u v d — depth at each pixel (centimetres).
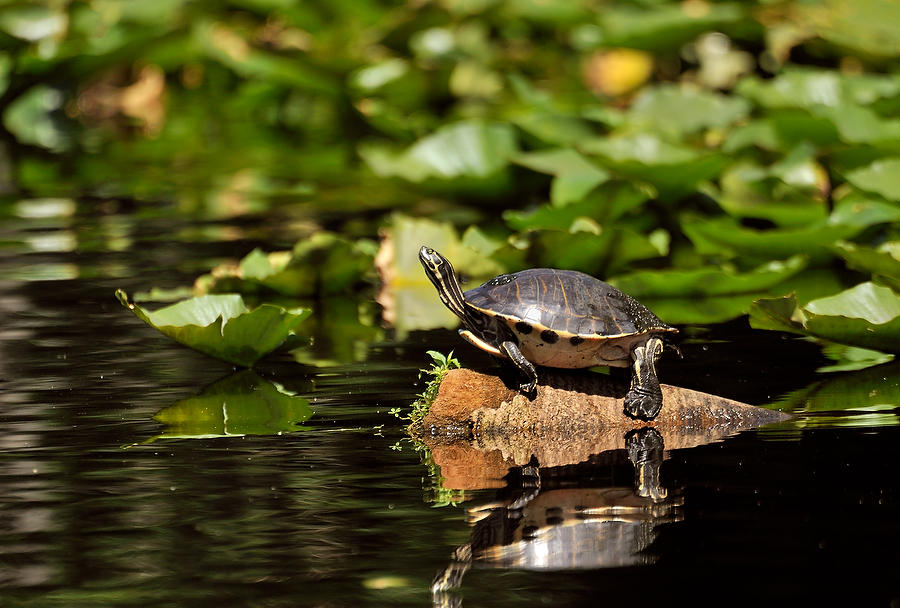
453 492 589
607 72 2178
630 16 1980
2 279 1230
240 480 613
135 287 1184
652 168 1257
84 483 609
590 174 1339
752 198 1288
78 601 465
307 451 667
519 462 646
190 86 2619
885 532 515
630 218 1316
